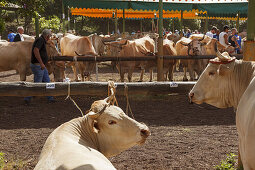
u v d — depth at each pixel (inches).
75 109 315.6
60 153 87.9
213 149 199.2
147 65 470.3
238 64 128.2
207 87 134.9
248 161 97.2
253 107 93.4
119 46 462.9
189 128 249.1
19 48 368.5
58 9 1592.0
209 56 435.2
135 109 313.9
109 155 113.3
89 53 430.9
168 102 336.8
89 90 231.3
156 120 274.4
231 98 131.0
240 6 540.7
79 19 1827.0
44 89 230.7
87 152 94.8
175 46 576.4
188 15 819.4
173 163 177.2
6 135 232.8
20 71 371.6
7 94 229.0
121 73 460.4
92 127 104.4
